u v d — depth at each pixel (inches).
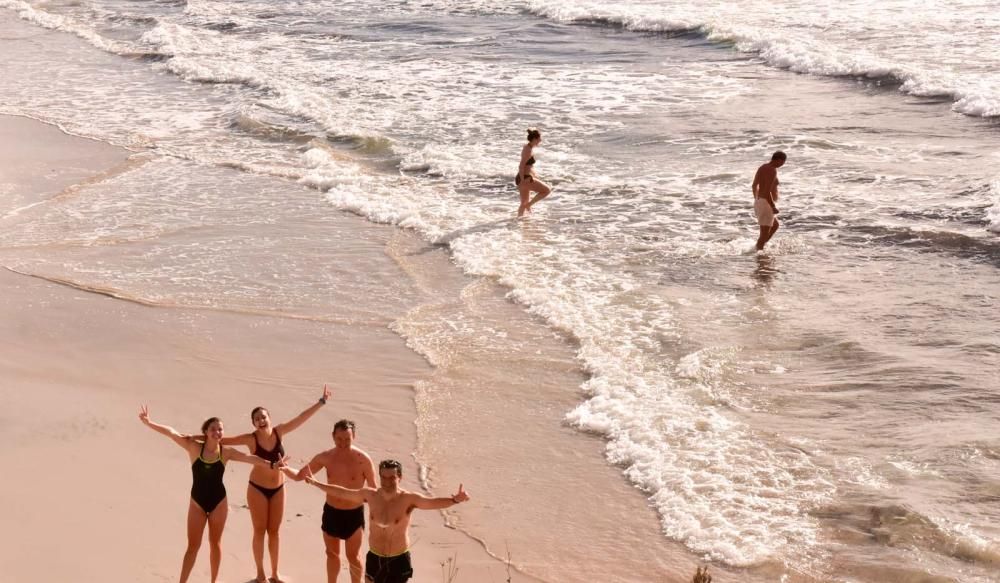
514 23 1406.3
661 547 349.7
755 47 1175.0
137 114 1027.3
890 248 622.2
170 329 532.1
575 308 551.8
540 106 992.2
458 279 604.7
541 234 673.0
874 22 1253.7
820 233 652.1
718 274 597.0
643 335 517.3
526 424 438.6
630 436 422.0
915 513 355.6
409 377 482.3
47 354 497.0
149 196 768.9
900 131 847.7
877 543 343.6
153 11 1652.3
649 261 619.8
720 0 1470.2
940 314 528.1
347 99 1047.0
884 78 1010.1
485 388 470.6
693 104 973.2
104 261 632.4
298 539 343.3
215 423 306.8
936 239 624.1
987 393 441.4
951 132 837.2
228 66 1214.3
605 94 1027.9
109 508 353.1
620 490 386.9
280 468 305.4
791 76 1056.8
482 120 953.5
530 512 373.7
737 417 434.9
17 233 687.7
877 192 713.0
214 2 1694.1
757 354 492.1
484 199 749.9
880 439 410.3
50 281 596.7
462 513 373.7
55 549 325.1
